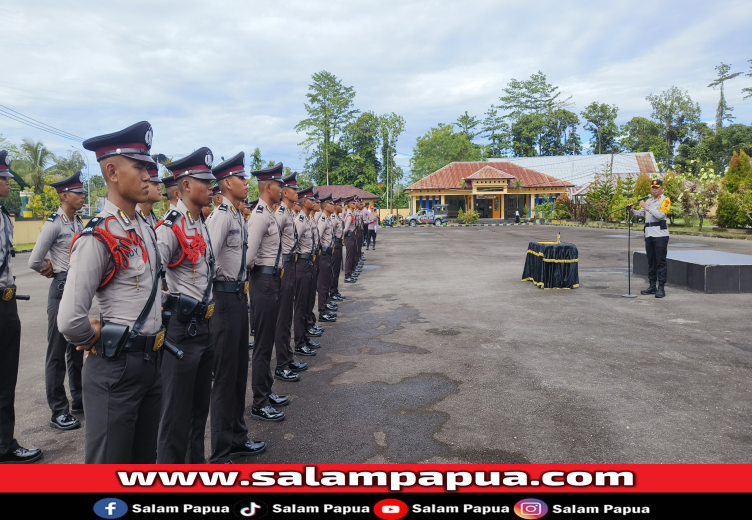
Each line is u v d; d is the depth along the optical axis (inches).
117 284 92.0
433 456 135.6
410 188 1831.9
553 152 2763.3
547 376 195.6
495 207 1855.3
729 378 188.1
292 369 209.3
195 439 123.3
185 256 115.4
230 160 140.9
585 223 1396.4
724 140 1974.7
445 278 468.4
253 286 164.7
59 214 168.7
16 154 1428.4
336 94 2304.4
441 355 226.4
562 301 341.7
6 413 138.7
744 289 355.3
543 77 2741.1
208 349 121.5
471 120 2881.4
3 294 136.4
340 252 366.0
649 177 1242.6
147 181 96.5
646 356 216.8
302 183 2337.6
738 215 839.7
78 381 175.6
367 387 189.2
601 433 146.5
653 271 350.0
